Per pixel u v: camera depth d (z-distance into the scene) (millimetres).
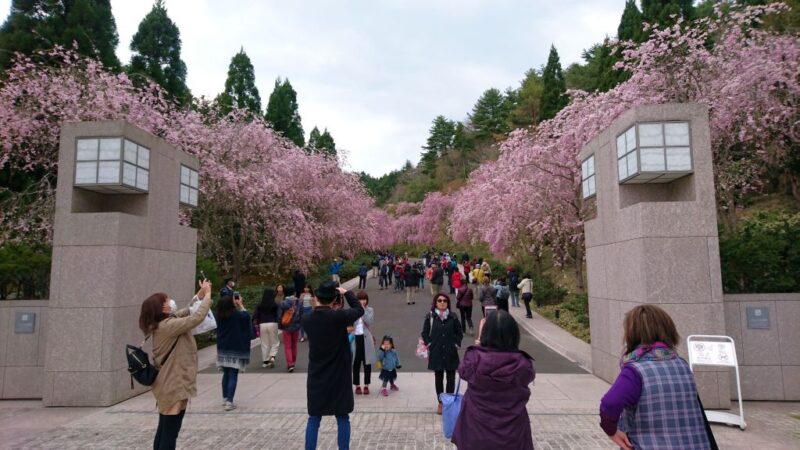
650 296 6785
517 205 19781
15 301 7828
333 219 28594
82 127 7598
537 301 18234
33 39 17922
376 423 6145
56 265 7387
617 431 2666
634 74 15242
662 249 6832
